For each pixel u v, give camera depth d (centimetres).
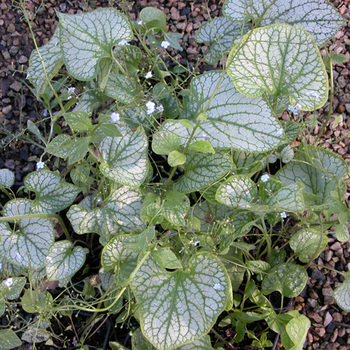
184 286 33
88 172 40
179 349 34
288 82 36
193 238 36
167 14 60
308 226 38
